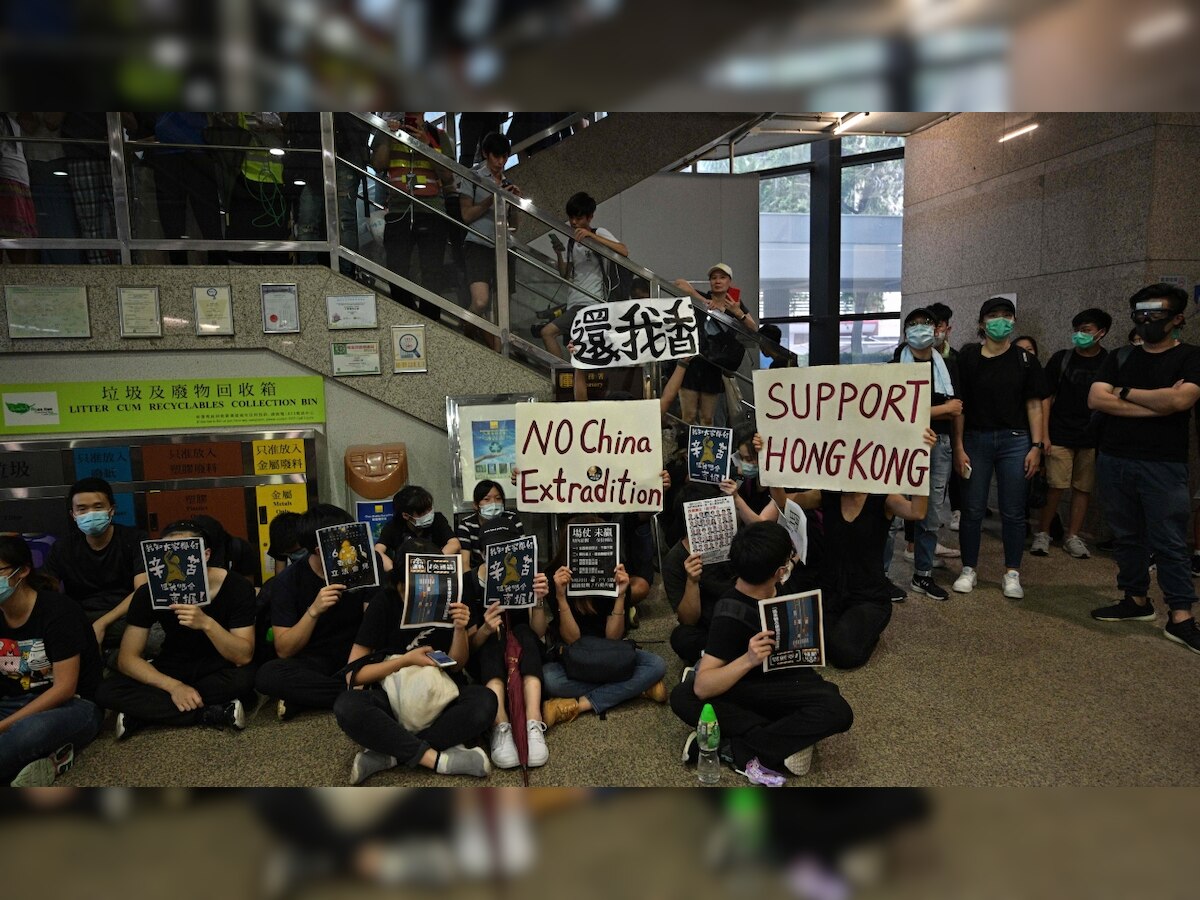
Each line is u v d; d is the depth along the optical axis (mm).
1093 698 3418
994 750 3004
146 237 4738
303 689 3416
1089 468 5578
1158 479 3971
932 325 4664
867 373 3355
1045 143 6383
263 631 3797
